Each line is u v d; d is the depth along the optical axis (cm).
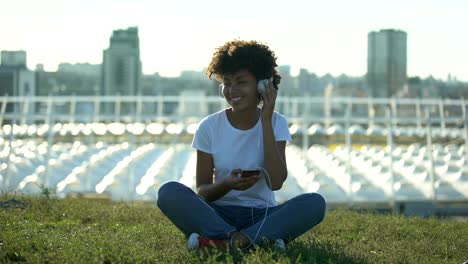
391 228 812
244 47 629
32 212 867
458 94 4334
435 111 2959
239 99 630
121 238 667
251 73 627
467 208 1650
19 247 610
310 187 1638
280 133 645
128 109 3809
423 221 905
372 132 2361
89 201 1052
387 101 2475
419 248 696
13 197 982
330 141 2455
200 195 643
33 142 2078
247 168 641
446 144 2506
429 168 1764
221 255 575
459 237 779
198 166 657
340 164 1877
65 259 572
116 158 1875
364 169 1808
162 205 624
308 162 1867
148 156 1912
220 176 649
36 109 3092
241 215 645
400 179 1747
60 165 1747
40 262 573
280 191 1600
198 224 613
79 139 2356
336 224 838
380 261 611
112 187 1605
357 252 636
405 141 2547
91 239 650
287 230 616
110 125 2445
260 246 606
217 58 633
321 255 604
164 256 593
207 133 650
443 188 1694
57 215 855
